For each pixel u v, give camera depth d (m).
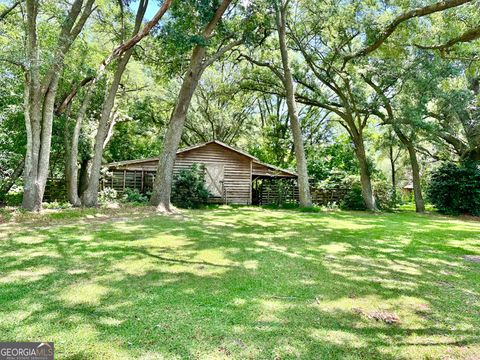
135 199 12.87
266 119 27.84
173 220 8.93
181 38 10.28
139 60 14.28
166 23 10.51
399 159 27.66
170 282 3.71
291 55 17.02
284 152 24.28
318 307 3.13
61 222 7.90
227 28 12.27
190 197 13.43
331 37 14.39
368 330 2.69
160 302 3.12
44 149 9.21
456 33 9.05
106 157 20.56
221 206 14.77
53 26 10.84
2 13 9.66
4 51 8.42
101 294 3.27
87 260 4.52
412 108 13.18
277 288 3.63
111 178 16.39
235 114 25.48
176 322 2.71
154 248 5.39
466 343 2.52
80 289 3.40
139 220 8.68
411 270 4.56
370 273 4.35
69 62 11.79
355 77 14.52
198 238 6.40
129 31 12.61
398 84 14.02
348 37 14.12
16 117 11.72
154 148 23.80
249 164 16.69
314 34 15.21
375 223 10.13
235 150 16.20
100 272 3.99
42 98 9.30
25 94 8.89
